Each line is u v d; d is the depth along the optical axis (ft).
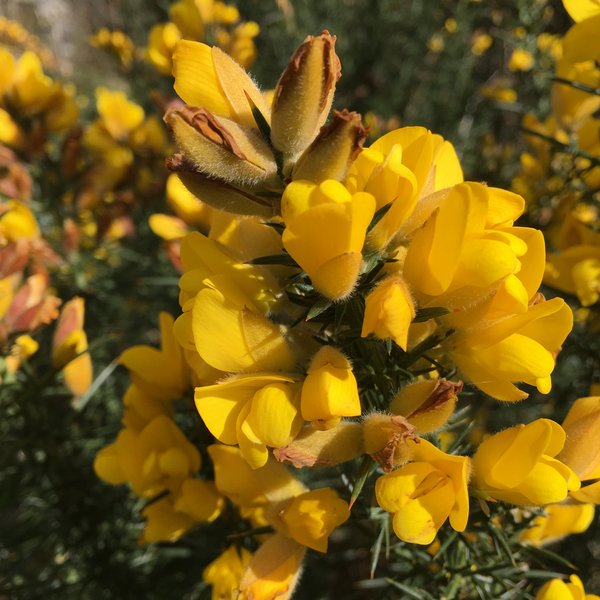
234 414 0.31
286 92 0.30
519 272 0.32
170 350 0.47
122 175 1.00
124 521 0.67
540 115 1.18
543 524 0.47
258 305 0.34
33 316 0.60
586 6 0.48
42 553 0.73
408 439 0.31
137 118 1.06
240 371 0.32
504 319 0.32
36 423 0.61
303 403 0.30
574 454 0.36
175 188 0.69
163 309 1.12
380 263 0.32
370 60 1.81
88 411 0.72
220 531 0.53
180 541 0.65
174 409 0.51
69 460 0.65
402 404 0.33
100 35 1.82
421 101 1.79
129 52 1.82
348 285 0.30
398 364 0.35
